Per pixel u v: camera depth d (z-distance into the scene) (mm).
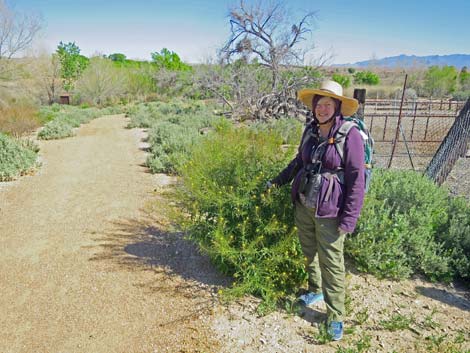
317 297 3049
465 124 5559
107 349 2662
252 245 2934
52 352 2645
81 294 3305
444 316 2939
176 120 15719
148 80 34250
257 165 3291
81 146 10820
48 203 5688
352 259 3729
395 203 3941
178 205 3844
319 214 2500
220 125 3811
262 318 2914
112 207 5473
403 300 3145
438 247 3615
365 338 2621
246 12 16469
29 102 20406
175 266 3732
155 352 2625
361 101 5426
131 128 15352
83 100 29891
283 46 16984
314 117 2537
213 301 3146
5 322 2953
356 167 2371
